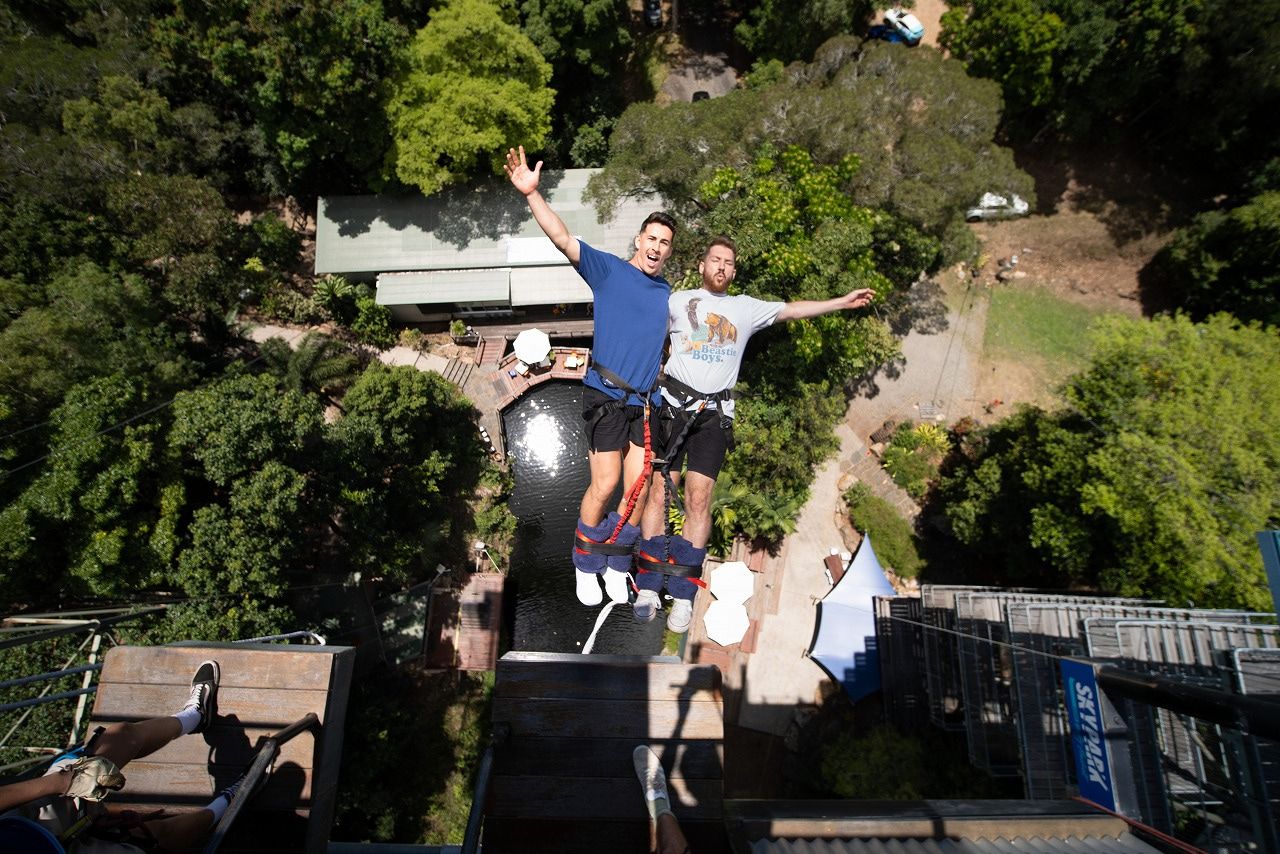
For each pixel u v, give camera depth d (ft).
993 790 56.44
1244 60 72.33
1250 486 50.60
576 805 16.94
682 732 17.51
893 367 80.69
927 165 58.44
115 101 65.21
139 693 18.58
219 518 49.57
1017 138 87.61
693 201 65.92
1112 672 18.24
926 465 75.97
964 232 65.05
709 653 69.82
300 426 53.16
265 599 52.06
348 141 69.36
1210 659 34.96
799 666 69.41
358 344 78.89
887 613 65.26
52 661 45.65
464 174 73.72
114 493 47.93
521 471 78.07
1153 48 74.08
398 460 66.59
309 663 18.89
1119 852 19.35
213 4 59.62
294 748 18.37
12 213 60.80
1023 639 43.37
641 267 15.30
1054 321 83.56
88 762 12.89
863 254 61.00
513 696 17.71
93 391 49.80
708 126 61.21
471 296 76.64
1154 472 51.47
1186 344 56.29
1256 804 22.47
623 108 83.66
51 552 48.73
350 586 65.87
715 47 89.15
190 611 48.42
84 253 63.98
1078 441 57.31
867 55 64.44
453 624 69.97
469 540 73.46
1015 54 75.36
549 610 73.15
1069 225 86.12
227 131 72.95
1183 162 86.99
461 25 64.90
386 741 59.47
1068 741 41.34
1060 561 58.85
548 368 79.36
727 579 63.72
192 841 15.30
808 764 64.90
